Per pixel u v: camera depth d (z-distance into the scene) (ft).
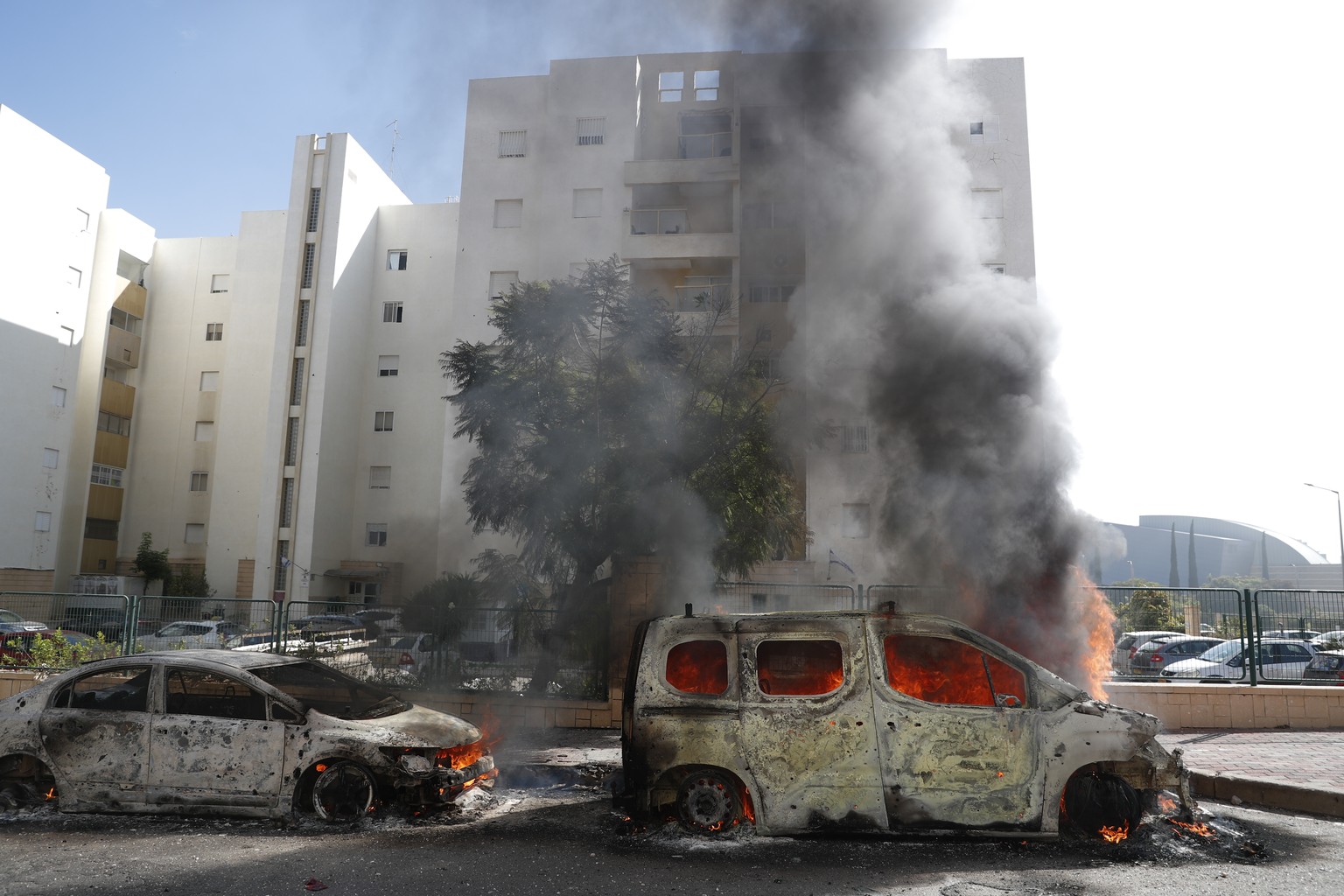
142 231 127.44
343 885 14.83
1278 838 17.93
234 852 16.78
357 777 19.06
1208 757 25.94
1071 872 15.48
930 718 17.52
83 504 116.06
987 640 18.34
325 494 111.14
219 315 127.85
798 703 17.98
